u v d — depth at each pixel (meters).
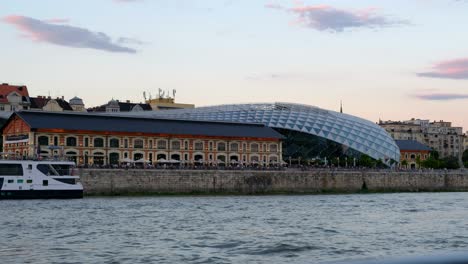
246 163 178.50
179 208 97.25
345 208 100.38
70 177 122.06
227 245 53.69
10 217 77.94
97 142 157.88
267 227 68.56
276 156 186.12
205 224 71.56
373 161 196.12
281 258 46.91
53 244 53.72
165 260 45.78
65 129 152.12
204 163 170.75
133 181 136.38
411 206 106.50
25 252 49.19
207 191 145.75
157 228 66.88
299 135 198.62
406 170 183.12
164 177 140.38
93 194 131.75
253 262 45.00
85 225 69.19
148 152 164.75
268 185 154.75
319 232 63.81
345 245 53.97
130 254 48.56
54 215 81.44
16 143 155.62
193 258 46.72
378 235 61.44
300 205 107.75
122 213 86.06
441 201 123.06
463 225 72.00
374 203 115.19
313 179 162.38
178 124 175.00
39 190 119.06
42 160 125.12
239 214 86.12
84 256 47.41
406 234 62.44
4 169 116.81
